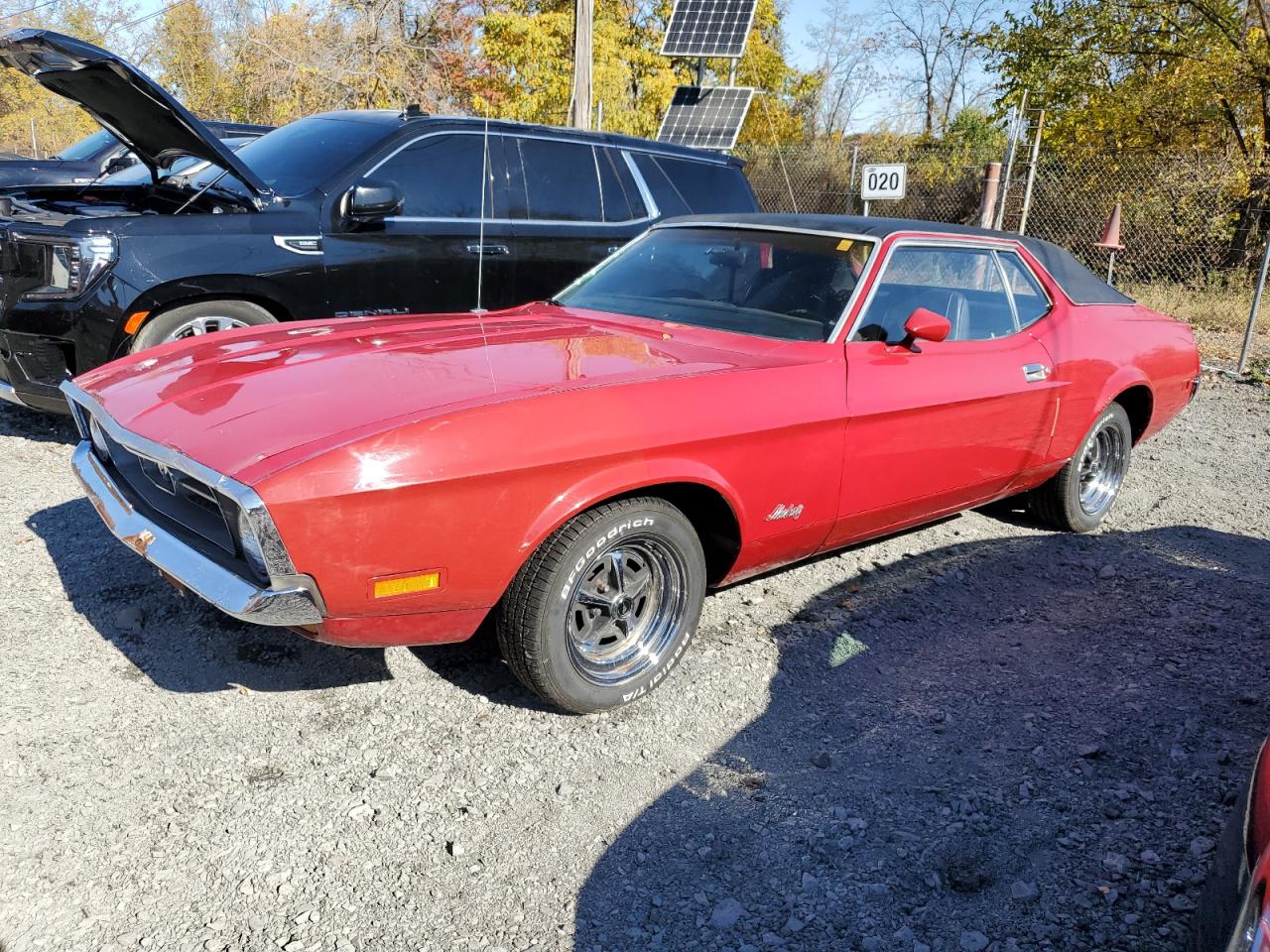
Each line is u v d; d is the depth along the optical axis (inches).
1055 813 104.2
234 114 997.8
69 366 189.8
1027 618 152.9
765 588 157.4
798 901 90.0
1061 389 169.6
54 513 167.9
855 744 116.1
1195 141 650.2
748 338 139.2
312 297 206.2
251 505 89.4
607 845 96.5
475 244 227.3
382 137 219.3
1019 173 594.9
